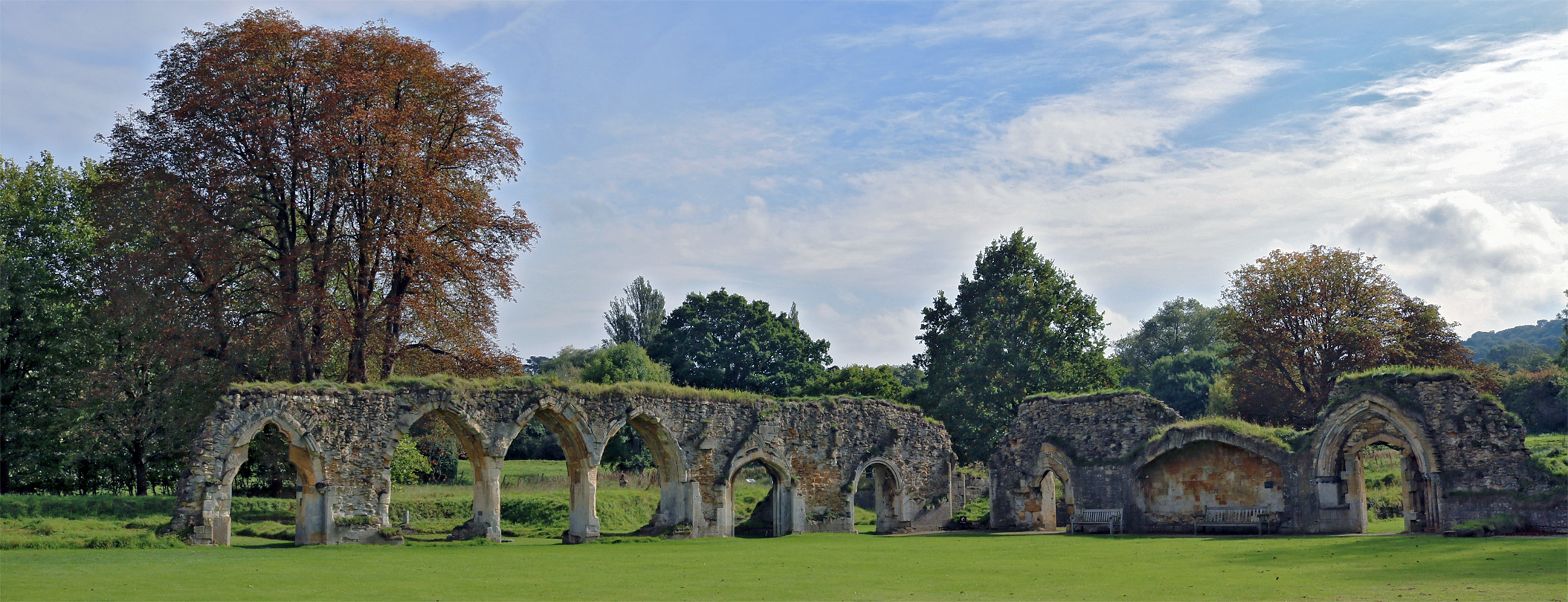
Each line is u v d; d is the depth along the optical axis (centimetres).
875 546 3097
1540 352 11769
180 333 3719
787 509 3891
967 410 5922
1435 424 3005
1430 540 2572
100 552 2586
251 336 3788
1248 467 3472
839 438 4047
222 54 3788
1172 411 3719
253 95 3794
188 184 3762
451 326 4109
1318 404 5700
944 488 4228
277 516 3891
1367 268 5888
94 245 4106
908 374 10950
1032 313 6022
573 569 2330
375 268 4034
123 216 3838
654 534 3631
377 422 3247
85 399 4119
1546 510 2773
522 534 3856
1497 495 2862
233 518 3750
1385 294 5816
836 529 3975
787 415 3962
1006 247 6284
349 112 3809
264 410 3058
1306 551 2425
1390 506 3994
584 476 3509
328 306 3734
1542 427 7081
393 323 4003
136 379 4344
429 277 3994
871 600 1708
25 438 4275
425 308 4034
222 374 3928
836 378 7519
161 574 2105
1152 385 8888
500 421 3412
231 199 3712
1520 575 1766
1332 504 3191
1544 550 2148
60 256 4516
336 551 2811
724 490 3738
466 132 4291
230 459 2997
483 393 3409
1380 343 5656
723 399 3850
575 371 8619
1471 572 1833
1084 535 3531
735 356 7975
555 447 8406
